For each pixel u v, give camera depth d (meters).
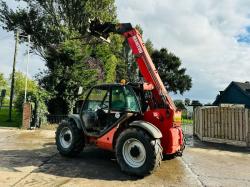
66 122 8.25
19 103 17.03
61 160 7.81
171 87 49.94
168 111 6.95
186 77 50.12
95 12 26.33
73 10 26.14
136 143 6.55
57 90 18.08
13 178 6.04
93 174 6.55
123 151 6.65
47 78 18.16
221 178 6.66
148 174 6.34
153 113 7.06
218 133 12.23
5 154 8.34
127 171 6.51
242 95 21.94
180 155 8.26
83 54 18.36
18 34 21.80
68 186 5.65
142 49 7.75
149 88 7.38
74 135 7.99
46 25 26.45
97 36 8.43
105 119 7.61
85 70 18.41
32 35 26.30
